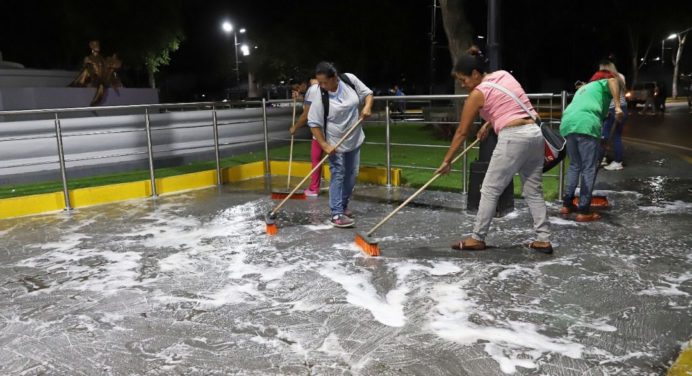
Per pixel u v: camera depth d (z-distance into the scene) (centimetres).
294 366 299
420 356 305
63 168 696
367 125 1977
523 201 657
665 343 312
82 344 331
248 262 471
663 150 1063
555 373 285
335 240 527
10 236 580
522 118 444
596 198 623
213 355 313
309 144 1280
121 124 956
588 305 363
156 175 920
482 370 290
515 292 387
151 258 490
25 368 306
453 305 369
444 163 468
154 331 345
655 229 525
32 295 411
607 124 798
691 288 386
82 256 502
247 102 897
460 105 1081
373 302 379
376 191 760
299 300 386
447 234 535
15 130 851
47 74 1321
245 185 845
